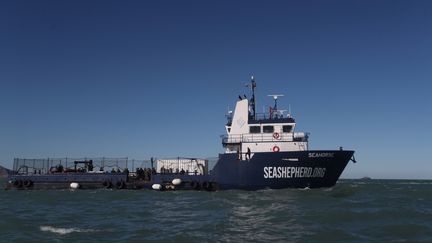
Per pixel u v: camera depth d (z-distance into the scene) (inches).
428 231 864.3
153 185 1881.2
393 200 1571.1
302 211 1154.7
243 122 1813.5
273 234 845.8
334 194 1622.8
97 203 1470.2
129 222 1022.4
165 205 1370.6
